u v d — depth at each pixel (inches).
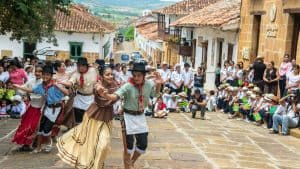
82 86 344.2
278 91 671.1
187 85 732.7
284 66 648.4
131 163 280.4
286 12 700.7
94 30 1443.2
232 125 588.7
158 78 279.0
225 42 986.7
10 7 621.6
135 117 273.6
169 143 409.4
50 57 1413.6
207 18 1059.9
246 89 668.7
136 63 269.7
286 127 529.3
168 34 1710.1
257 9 827.4
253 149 417.1
